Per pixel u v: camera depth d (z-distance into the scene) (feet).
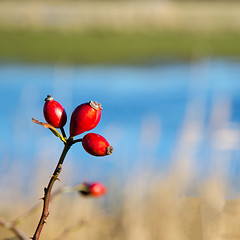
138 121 88.28
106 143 12.91
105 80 143.84
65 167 36.09
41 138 41.39
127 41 244.83
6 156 36.68
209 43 246.47
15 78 139.03
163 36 266.77
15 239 18.88
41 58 188.34
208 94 99.30
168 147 54.95
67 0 388.98
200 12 344.28
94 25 299.17
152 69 169.27
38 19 315.99
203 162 34.55
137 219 30.73
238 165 34.12
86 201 32.53
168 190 31.27
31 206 32.45
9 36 243.60
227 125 39.88
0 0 352.49
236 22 322.55
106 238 30.40
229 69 153.17
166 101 111.04
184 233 26.94
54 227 30.60
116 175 34.06
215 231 25.09
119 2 372.99
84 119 13.14
